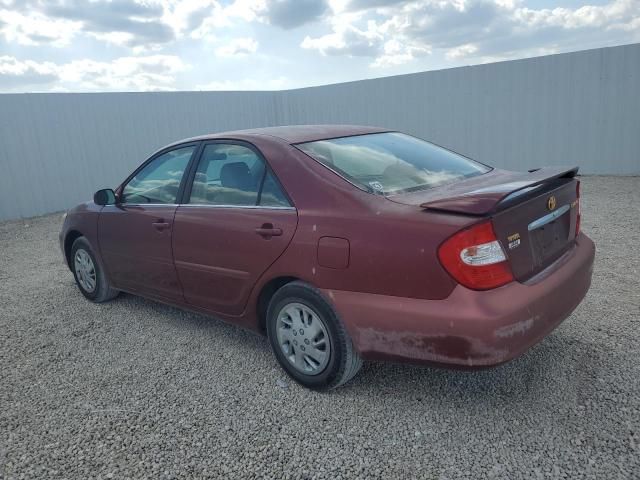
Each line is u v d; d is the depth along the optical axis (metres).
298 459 2.47
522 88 10.14
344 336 2.81
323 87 12.83
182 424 2.82
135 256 4.14
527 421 2.63
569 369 3.07
